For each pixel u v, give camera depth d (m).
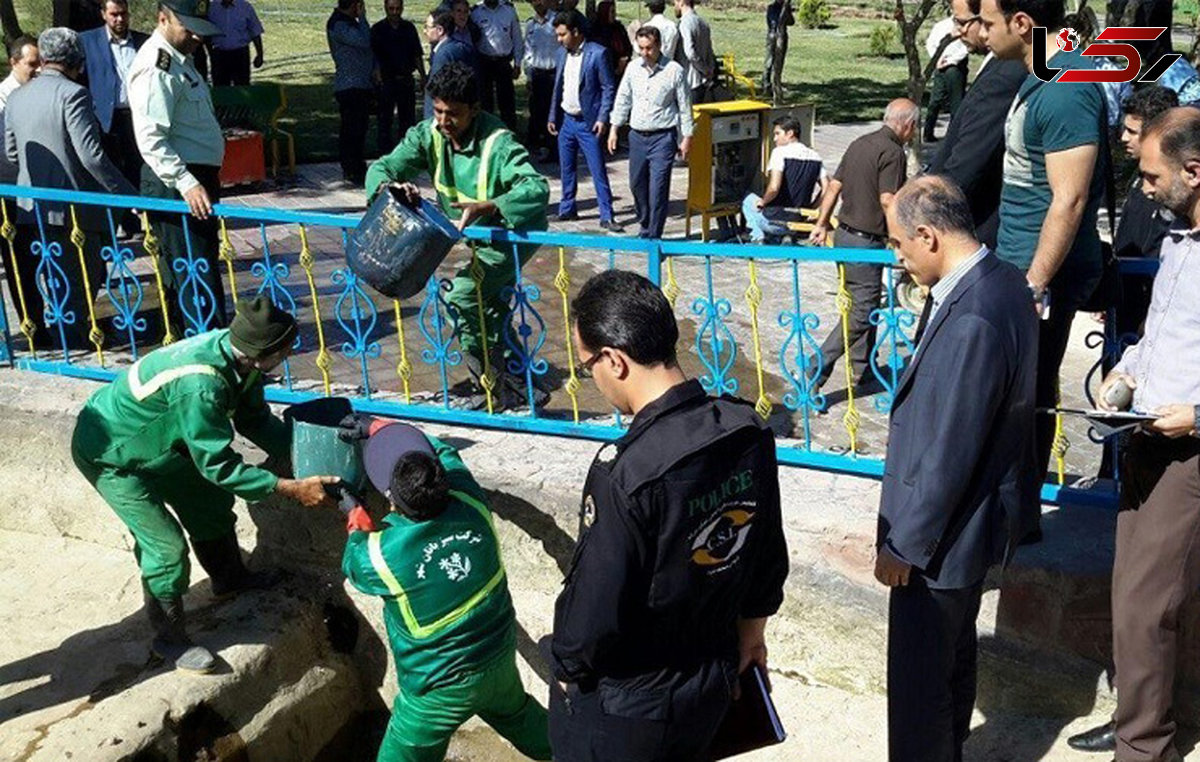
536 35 13.95
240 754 4.85
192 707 4.77
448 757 5.23
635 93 10.14
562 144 11.17
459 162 5.47
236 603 5.32
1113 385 3.75
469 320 5.60
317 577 5.49
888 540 3.58
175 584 4.82
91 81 9.30
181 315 7.16
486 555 4.44
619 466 2.98
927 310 3.85
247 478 4.57
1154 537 3.73
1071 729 4.45
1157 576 3.76
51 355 6.57
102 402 4.70
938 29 15.02
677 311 8.13
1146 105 4.77
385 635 5.40
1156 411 3.57
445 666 4.41
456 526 4.38
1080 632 4.41
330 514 5.42
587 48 10.79
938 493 3.46
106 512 5.87
